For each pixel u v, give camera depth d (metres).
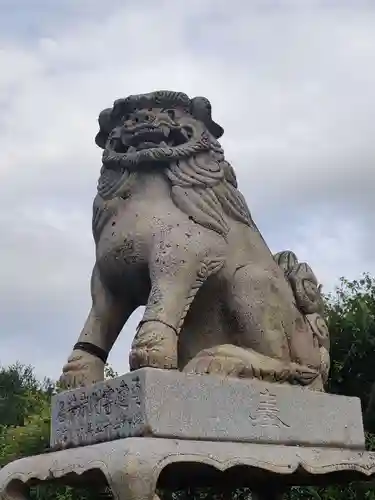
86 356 2.49
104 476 2.05
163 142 2.59
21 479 2.21
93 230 2.66
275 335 2.54
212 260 2.45
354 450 2.52
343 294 7.54
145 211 2.50
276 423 2.32
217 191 2.59
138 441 1.93
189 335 2.58
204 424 2.13
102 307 2.57
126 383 2.11
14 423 13.74
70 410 2.32
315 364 2.68
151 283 2.37
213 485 2.88
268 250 2.73
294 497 5.16
